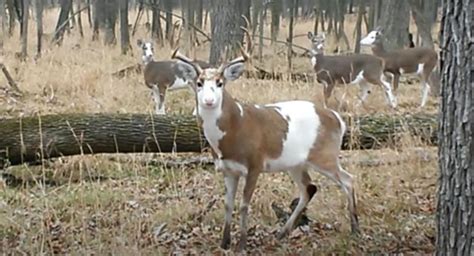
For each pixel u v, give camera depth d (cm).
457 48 373
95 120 713
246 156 532
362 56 1173
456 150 380
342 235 553
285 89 1121
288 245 546
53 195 662
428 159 730
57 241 556
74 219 600
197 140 728
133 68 1438
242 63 530
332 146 568
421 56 1249
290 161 554
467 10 366
